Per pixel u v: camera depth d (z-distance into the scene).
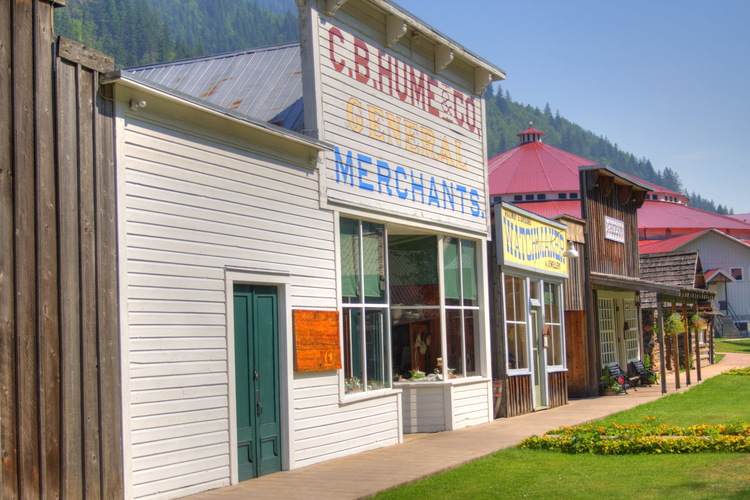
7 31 7.21
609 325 24.45
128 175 8.45
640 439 12.18
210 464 9.27
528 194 61.62
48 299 7.40
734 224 72.69
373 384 13.04
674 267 32.31
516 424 15.85
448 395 15.07
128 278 8.35
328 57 12.27
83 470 7.64
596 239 23.33
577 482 9.71
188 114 9.25
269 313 10.65
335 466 10.98
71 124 7.77
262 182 10.50
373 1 13.06
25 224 7.23
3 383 6.91
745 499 8.34
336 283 11.93
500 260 17.33
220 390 9.52
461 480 9.92
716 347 50.69
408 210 14.16
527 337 18.64
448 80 16.03
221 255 9.68
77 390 7.64
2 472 6.84
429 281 15.35
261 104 12.84
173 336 8.88
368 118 13.20
